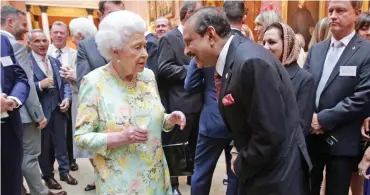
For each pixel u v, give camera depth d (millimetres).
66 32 3543
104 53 1214
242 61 1083
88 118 1216
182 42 2422
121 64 1205
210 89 2021
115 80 1258
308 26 6035
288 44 1627
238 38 1204
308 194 1336
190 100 2447
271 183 1197
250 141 1148
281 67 1199
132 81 1293
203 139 2119
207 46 1180
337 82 1699
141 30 1168
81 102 1231
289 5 5973
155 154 1309
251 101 1080
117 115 1223
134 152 1249
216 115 1990
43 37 2945
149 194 1280
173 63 2424
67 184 3182
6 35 2023
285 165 1203
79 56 2371
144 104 1291
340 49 1746
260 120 1062
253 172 1205
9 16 2137
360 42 1679
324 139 1766
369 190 1845
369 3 4488
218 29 1162
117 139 1158
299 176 1251
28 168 2348
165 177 1381
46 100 2959
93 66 2291
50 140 3207
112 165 1229
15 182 1822
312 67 1874
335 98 1708
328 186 1821
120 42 1140
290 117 1211
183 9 2375
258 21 2191
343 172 1744
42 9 11859
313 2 5969
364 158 1631
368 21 2260
